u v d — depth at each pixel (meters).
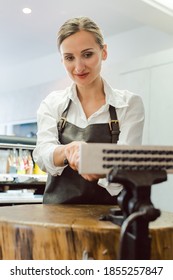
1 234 0.67
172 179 2.94
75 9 3.28
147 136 3.22
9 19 3.54
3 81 5.55
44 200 1.07
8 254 0.66
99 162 0.53
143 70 3.34
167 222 0.69
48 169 0.97
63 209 0.85
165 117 3.09
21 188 1.98
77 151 0.73
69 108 1.08
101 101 1.07
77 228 0.59
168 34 3.23
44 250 0.61
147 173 0.54
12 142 2.07
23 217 0.69
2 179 1.91
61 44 0.91
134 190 0.54
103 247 0.58
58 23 3.62
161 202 3.01
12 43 4.24
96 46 0.91
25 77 5.12
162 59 3.17
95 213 0.77
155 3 2.48
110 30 3.79
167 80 3.11
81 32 0.88
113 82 3.67
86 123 1.04
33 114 4.86
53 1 3.13
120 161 0.53
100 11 3.31
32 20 3.55
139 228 0.51
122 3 2.43
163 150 0.54
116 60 3.86
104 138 1.02
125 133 1.02
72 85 1.07
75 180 1.00
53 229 0.60
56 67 4.60
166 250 0.62
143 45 3.59
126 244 0.52
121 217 0.61
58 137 1.06
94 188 0.99
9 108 5.32
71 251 0.60
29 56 4.79
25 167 2.08
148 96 3.26
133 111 1.06
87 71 0.92
